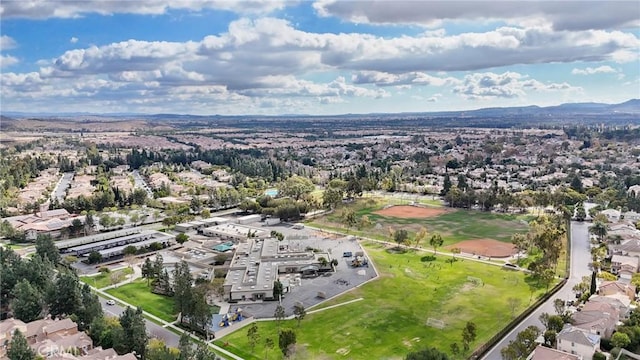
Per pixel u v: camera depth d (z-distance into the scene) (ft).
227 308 615.57
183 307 547.49
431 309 595.88
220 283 655.35
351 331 540.52
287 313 595.88
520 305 599.16
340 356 484.33
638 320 512.63
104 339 494.18
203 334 536.83
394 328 546.26
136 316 490.90
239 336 533.14
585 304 568.00
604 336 498.69
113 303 627.05
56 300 562.25
